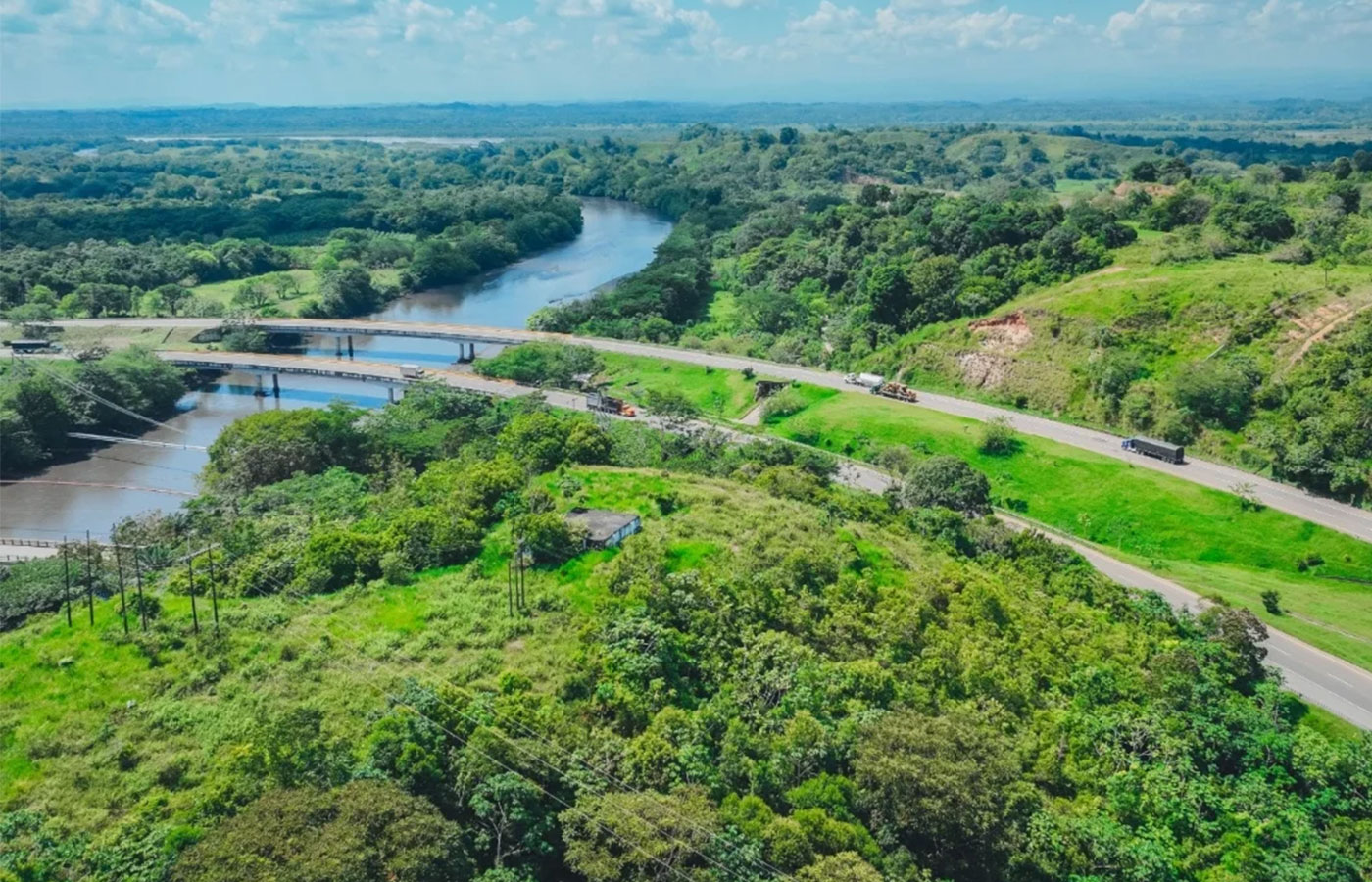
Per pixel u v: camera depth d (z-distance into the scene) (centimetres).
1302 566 11369
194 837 4950
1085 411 15462
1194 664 7925
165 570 8600
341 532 8769
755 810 5394
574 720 6191
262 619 7431
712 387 18562
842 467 14050
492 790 5147
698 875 4797
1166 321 15812
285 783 5338
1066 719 7100
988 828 5544
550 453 11650
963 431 14975
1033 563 10144
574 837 5066
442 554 8650
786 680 6844
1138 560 11562
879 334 19625
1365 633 9700
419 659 6956
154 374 18325
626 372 19612
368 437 14112
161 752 5984
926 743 5853
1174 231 19600
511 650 7112
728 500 10075
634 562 8200
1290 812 6334
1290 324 14562
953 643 7738
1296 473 12712
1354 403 12744
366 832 4572
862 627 7788
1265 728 7200
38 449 15775
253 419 14000
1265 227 18600
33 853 4994
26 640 7138
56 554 10294
